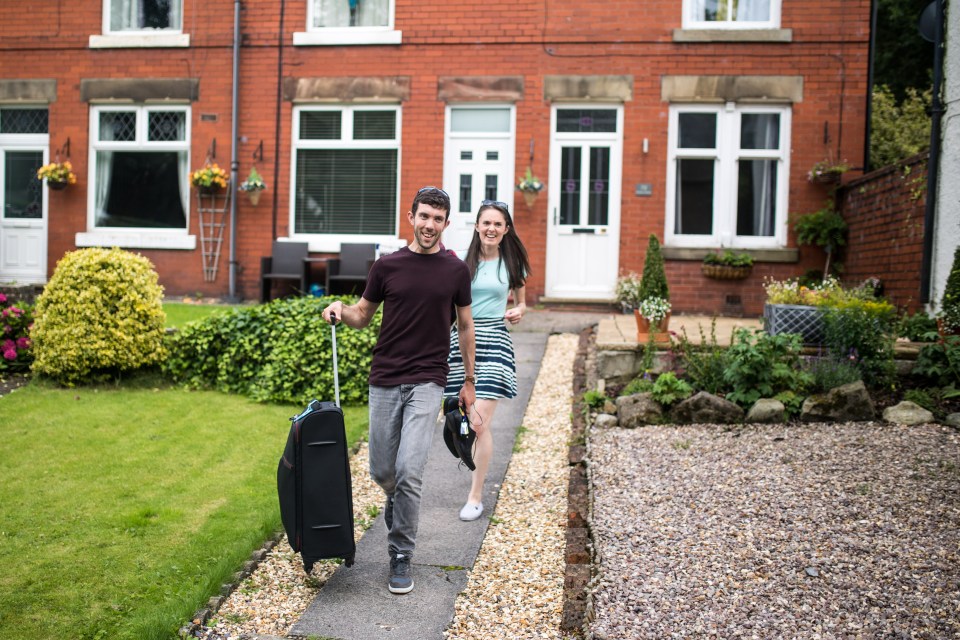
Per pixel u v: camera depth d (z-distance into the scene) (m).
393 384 3.66
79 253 7.18
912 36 17.55
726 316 10.52
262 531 4.11
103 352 6.89
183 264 11.73
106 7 11.85
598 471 4.85
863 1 10.28
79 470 4.97
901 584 3.29
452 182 11.19
